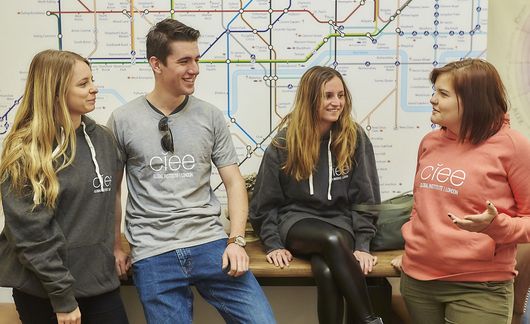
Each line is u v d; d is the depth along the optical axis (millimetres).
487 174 1429
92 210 1499
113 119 1765
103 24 2166
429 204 1545
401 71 2191
